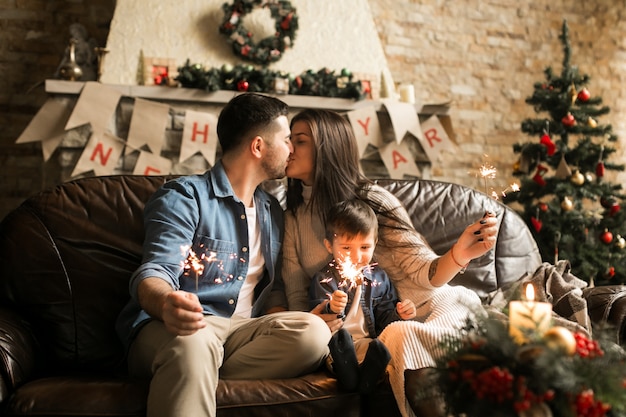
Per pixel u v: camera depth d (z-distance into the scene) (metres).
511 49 5.34
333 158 2.40
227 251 2.12
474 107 5.23
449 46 5.17
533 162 4.32
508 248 2.67
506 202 4.41
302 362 1.94
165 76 3.95
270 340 1.94
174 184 2.11
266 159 2.21
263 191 2.38
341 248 2.21
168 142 3.86
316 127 2.40
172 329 1.70
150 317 1.91
